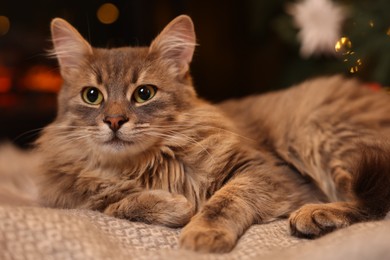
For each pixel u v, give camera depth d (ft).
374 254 1.10
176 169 1.62
